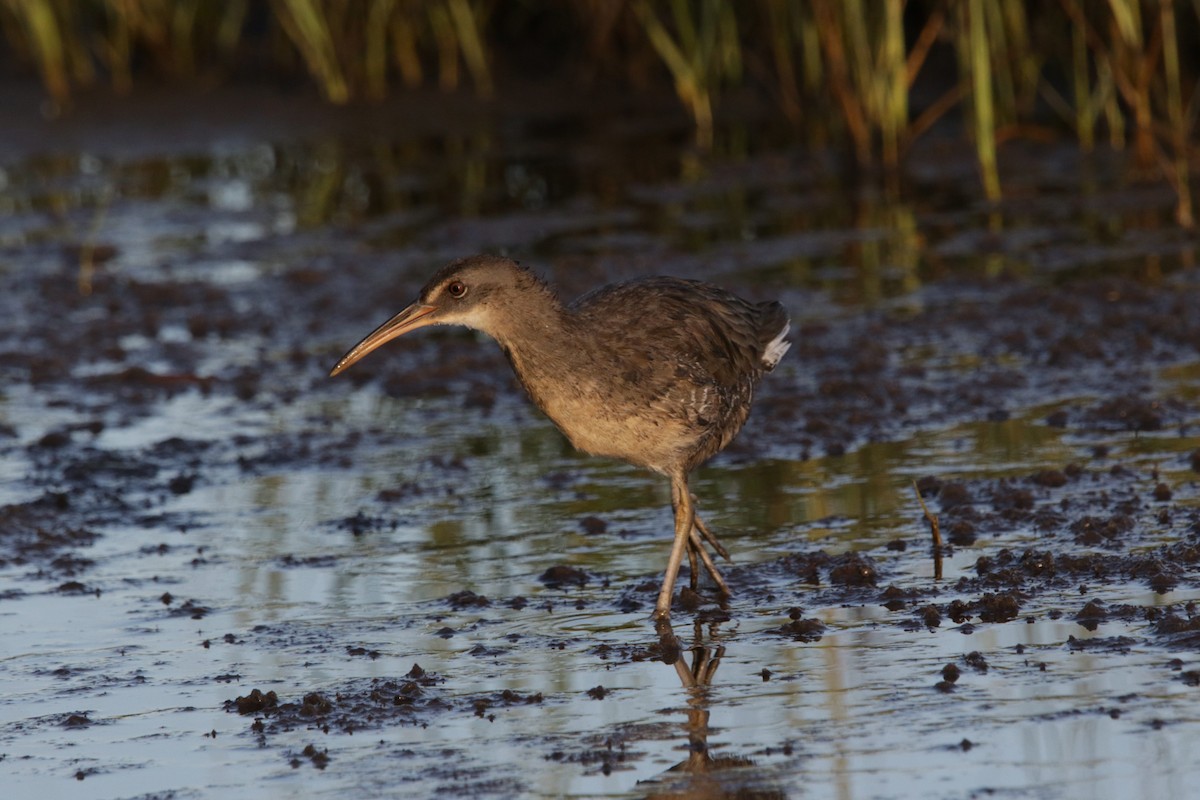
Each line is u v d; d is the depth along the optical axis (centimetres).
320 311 1589
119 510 1141
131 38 2381
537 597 958
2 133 2214
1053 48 2084
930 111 1970
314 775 734
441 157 2155
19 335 1548
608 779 713
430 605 952
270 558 1042
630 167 2064
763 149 2105
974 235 1698
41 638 923
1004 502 1041
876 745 729
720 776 709
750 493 1109
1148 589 890
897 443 1182
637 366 929
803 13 2052
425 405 1359
